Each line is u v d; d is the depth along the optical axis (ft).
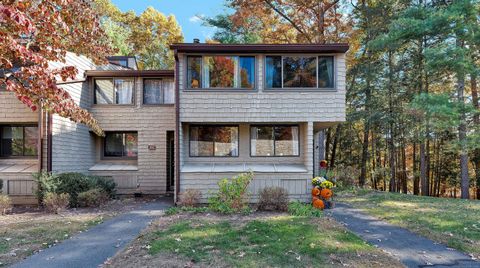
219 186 31.86
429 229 23.00
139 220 26.16
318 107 34.24
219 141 37.11
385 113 56.85
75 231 22.56
